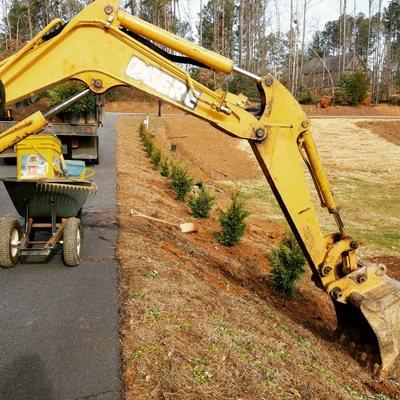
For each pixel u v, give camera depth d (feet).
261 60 199.31
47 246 21.66
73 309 17.49
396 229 47.62
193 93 15.97
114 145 69.41
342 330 21.13
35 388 12.81
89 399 12.42
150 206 36.42
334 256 18.83
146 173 53.06
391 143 105.91
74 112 52.90
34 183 21.26
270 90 16.74
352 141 107.86
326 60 256.52
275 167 17.30
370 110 164.14
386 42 245.65
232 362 14.66
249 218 46.88
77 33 15.30
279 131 17.02
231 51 220.23
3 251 21.29
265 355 16.06
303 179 17.74
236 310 19.69
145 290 18.86
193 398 12.59
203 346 15.26
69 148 51.44
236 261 29.89
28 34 174.40
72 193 22.48
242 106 16.69
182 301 18.44
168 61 15.72
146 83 15.75
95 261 22.66
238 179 70.18
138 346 14.78
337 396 15.44
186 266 24.47
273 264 26.58
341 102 172.24
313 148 17.80
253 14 188.03
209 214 40.83
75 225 22.08
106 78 15.55
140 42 16.12
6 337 15.48
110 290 19.19
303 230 18.31
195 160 75.36
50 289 19.38
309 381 15.48
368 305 18.57
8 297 18.65
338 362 19.35
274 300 25.40
